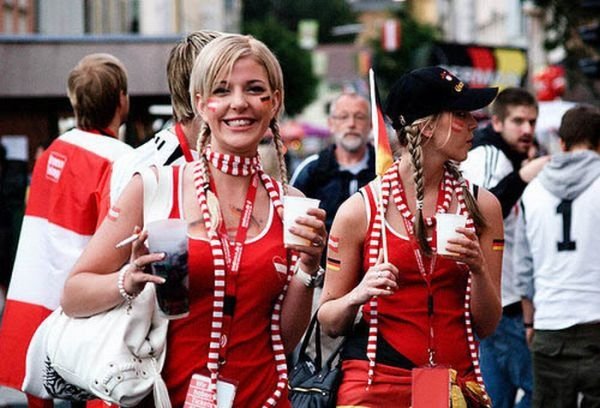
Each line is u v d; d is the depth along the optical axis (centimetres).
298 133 11256
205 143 960
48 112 2780
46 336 965
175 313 882
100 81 1310
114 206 945
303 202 914
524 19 9819
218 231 928
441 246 1015
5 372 1307
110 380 917
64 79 2716
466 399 1060
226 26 16388
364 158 1909
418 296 1058
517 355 1703
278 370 947
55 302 1300
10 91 2705
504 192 1602
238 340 928
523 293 1642
